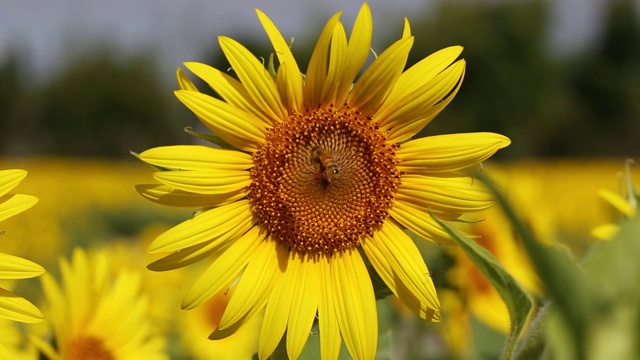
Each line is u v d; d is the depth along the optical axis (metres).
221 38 0.64
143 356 0.76
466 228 0.97
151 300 0.98
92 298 0.75
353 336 0.64
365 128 0.66
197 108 0.63
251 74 0.64
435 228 0.65
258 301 0.63
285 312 0.64
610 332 0.41
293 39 0.65
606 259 0.42
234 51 0.64
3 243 2.62
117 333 0.75
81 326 0.74
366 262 0.66
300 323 0.64
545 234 1.03
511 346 0.57
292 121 0.66
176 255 0.63
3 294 0.60
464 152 0.64
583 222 3.00
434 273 0.89
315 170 0.65
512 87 11.45
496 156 10.16
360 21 0.64
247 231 0.65
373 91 0.66
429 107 0.65
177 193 0.63
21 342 0.71
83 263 0.74
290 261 0.65
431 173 0.65
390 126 0.66
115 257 0.97
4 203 0.60
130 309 0.76
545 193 3.41
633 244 0.42
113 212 5.02
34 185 4.73
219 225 0.64
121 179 5.82
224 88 0.64
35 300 1.29
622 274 0.42
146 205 5.35
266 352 0.63
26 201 0.60
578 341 0.42
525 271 0.95
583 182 4.06
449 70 0.65
